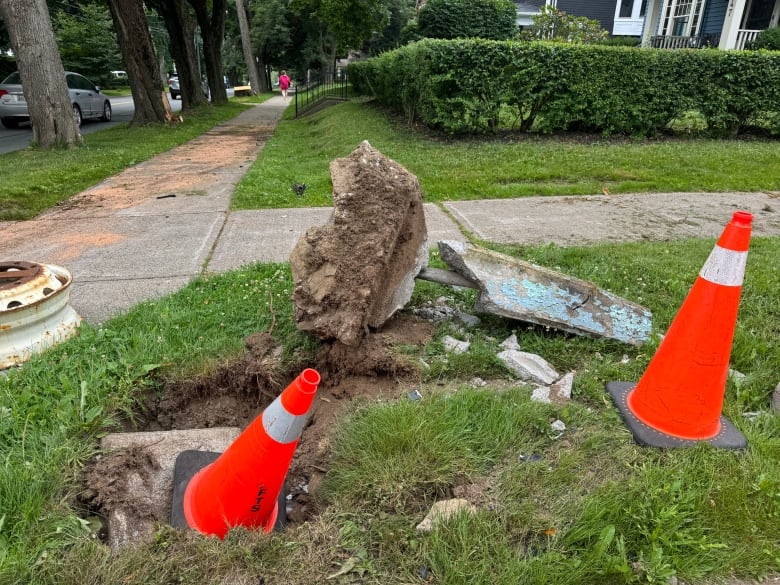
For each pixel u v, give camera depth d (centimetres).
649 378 276
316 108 2158
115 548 209
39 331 342
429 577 194
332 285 319
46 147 1205
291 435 207
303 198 762
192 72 2559
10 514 212
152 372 322
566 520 216
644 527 211
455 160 930
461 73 1030
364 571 195
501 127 1213
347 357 327
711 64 1084
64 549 202
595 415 282
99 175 945
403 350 339
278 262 507
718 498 227
